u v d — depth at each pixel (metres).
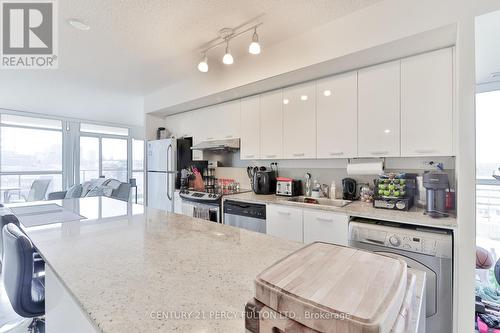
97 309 0.61
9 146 4.87
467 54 1.41
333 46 1.91
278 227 2.28
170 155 3.58
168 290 0.71
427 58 1.79
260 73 2.38
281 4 1.71
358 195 2.39
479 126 2.40
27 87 3.48
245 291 0.70
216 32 2.07
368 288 0.49
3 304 2.06
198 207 3.04
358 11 1.79
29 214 1.78
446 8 1.47
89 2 1.68
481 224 2.38
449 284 1.43
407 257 1.54
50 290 0.95
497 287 2.06
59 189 5.57
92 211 1.90
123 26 1.97
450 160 1.97
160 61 2.65
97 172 6.29
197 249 1.04
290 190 2.66
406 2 1.60
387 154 1.95
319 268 0.58
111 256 0.97
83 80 3.21
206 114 3.44
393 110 1.92
